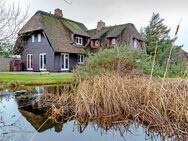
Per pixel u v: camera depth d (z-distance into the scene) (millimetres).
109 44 22797
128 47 7359
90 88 4004
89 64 7082
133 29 24438
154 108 3178
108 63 6938
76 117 3654
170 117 3119
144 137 2775
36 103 4824
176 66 7562
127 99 3627
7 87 8398
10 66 21078
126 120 3367
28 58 21047
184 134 2732
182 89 3740
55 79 11016
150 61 7355
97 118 3568
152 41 29406
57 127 3195
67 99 4367
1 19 10594
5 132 2918
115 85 3869
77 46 21688
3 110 4223
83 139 2705
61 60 19750
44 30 19047
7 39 11133
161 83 3789
